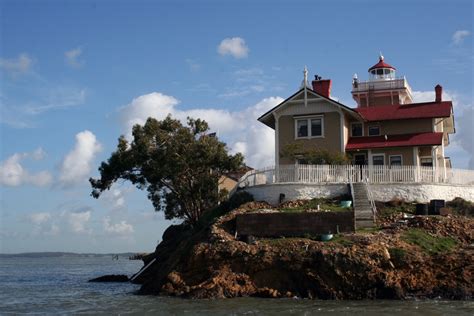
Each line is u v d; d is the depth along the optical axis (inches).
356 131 2068.2
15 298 1521.9
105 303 1326.3
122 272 3253.0
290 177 1723.7
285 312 1085.1
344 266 1266.0
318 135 1967.3
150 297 1400.1
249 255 1336.1
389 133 2031.3
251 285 1314.0
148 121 1959.9
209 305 1186.0
